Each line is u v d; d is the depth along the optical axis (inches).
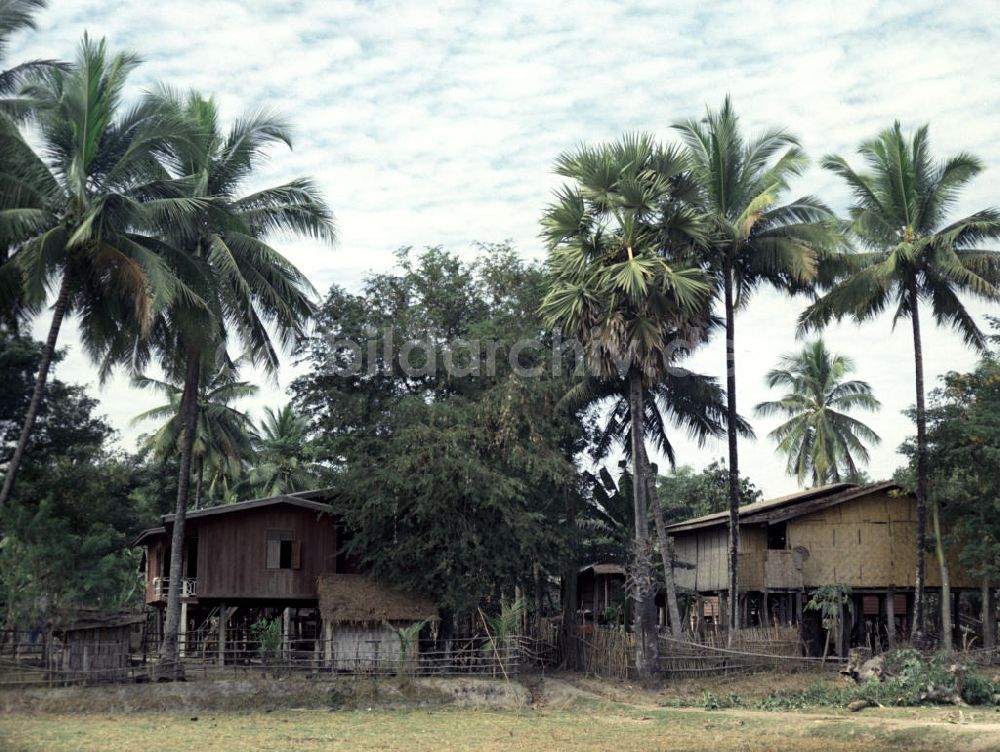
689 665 1531.7
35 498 1615.4
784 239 1663.4
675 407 1817.2
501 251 1849.2
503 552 1615.4
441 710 1322.6
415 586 1595.7
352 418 1684.3
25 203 1251.8
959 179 1614.2
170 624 1349.7
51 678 1264.8
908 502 1749.5
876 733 1055.6
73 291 1332.4
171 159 1359.5
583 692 1434.5
